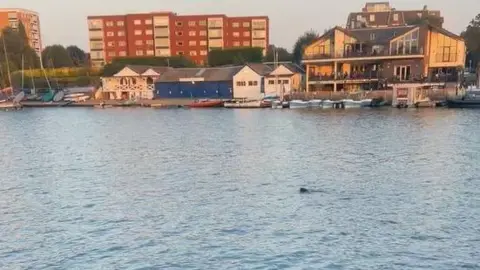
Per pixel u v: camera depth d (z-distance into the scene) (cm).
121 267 1642
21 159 3809
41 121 7219
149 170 3216
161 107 9244
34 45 19325
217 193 2541
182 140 4662
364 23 11688
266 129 5338
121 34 15738
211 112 7969
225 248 1772
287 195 2450
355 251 1708
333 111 7244
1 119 7681
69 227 2058
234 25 15962
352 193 2455
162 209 2281
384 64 8281
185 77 10156
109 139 4941
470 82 8338
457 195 2364
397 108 7175
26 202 2473
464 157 3291
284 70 9244
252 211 2197
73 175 3128
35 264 1691
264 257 1681
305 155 3600
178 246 1808
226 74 9944
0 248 1839
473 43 11056
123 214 2219
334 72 8469
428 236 1833
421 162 3181
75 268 1647
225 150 3956
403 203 2253
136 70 10644
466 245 1741
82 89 11550
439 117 5847
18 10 18012
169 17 15538
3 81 11800
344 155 3550
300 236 1864
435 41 8044
